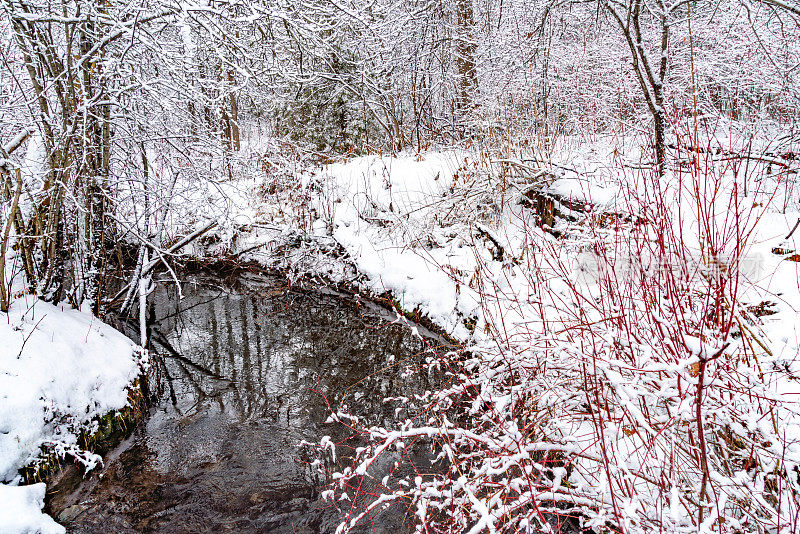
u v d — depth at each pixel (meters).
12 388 3.58
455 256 6.29
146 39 5.33
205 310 7.19
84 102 5.00
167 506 3.46
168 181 6.30
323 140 11.67
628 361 2.79
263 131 13.62
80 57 5.15
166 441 4.19
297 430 4.30
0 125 5.04
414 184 8.21
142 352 5.19
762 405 2.58
